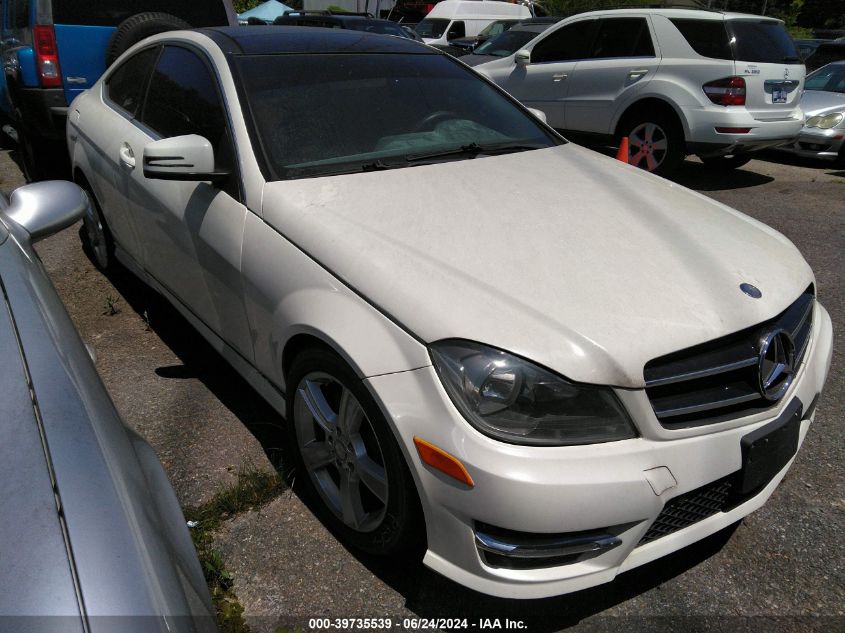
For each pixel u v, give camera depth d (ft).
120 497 4.19
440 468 6.22
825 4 161.27
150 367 11.73
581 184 9.57
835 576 7.63
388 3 72.54
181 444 9.64
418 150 9.93
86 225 14.76
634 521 6.27
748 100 23.07
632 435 6.30
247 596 7.29
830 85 30.53
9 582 3.55
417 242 7.53
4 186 22.52
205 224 9.39
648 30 24.40
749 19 23.40
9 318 5.32
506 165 9.93
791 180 26.45
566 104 26.94
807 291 8.39
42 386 4.76
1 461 4.15
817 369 8.02
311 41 11.20
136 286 14.98
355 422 7.30
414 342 6.53
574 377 6.14
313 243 7.76
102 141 12.80
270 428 10.02
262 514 8.38
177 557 4.40
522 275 7.03
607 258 7.49
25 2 19.84
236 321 9.25
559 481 5.95
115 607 3.57
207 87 10.21
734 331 6.78
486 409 6.13
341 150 9.47
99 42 20.18
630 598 7.36
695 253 7.83
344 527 7.81
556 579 6.32
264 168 8.87
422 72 11.45
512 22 53.72
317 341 7.59
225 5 23.11
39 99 19.83
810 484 9.09
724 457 6.68
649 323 6.57
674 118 24.07
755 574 7.66
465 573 6.47
